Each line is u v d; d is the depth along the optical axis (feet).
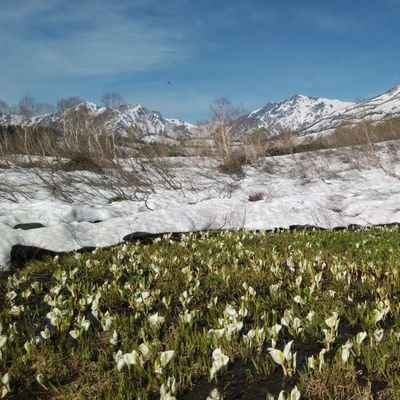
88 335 16.02
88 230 34.63
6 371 13.48
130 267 25.25
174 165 78.74
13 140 72.95
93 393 12.05
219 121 80.02
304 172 78.13
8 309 19.15
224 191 61.16
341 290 20.21
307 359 12.53
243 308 16.25
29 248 30.12
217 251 29.76
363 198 52.49
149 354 12.93
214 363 12.21
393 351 12.94
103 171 67.15
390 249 27.27
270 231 39.81
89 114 75.46
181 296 19.11
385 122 111.86
